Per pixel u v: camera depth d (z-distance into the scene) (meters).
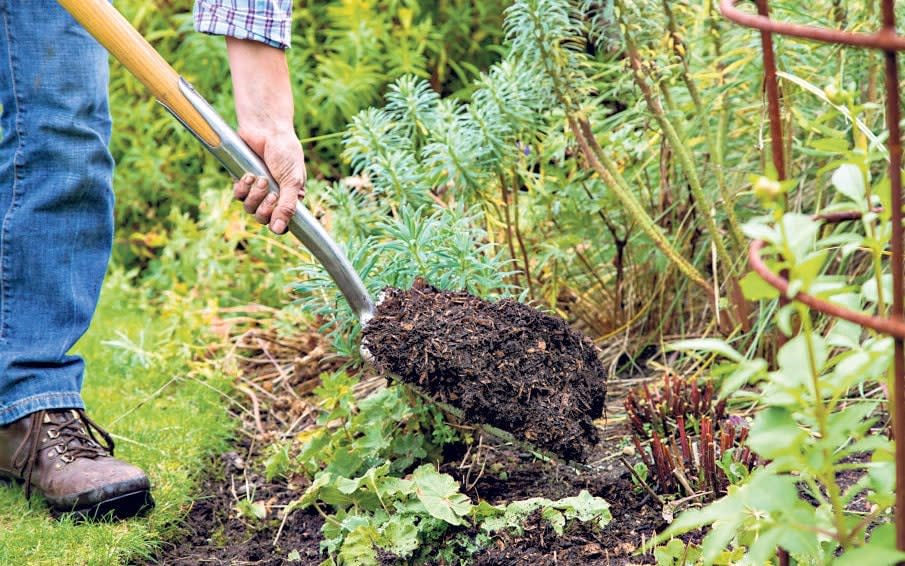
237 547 1.86
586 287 2.72
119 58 1.72
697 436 1.94
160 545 1.85
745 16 0.96
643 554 1.56
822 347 1.00
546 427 1.64
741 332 2.31
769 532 1.00
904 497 0.95
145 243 3.92
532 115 2.38
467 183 2.37
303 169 1.82
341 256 1.81
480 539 1.65
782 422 0.99
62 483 1.87
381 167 2.34
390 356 1.69
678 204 2.51
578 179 2.51
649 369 2.54
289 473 2.12
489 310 1.83
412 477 1.80
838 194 2.22
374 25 3.94
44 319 1.98
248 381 2.69
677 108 2.41
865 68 2.17
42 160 1.94
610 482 1.82
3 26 1.88
